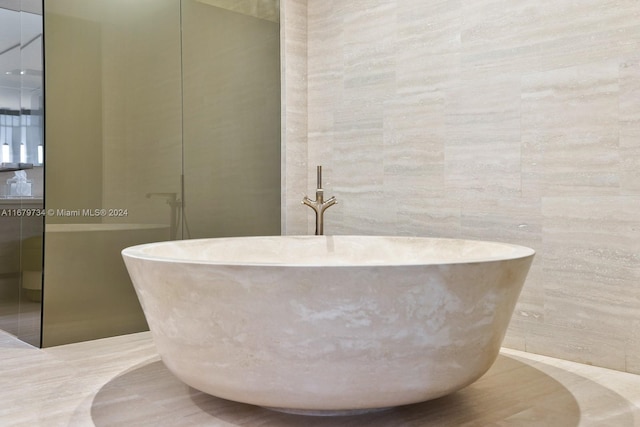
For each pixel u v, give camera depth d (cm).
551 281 214
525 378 189
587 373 195
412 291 131
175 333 146
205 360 143
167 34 259
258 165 295
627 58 194
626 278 195
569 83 208
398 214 266
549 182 214
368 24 278
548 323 216
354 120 285
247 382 140
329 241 240
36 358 213
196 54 270
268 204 300
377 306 130
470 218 239
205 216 274
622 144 195
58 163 227
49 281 227
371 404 140
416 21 257
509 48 225
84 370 197
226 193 281
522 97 221
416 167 258
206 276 134
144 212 252
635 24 192
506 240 227
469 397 171
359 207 283
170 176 261
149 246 186
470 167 238
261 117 296
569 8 208
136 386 180
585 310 205
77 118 232
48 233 225
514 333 227
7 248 251
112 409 160
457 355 142
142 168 251
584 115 204
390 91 269
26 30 231
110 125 241
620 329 197
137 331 254
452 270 132
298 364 135
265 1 298
